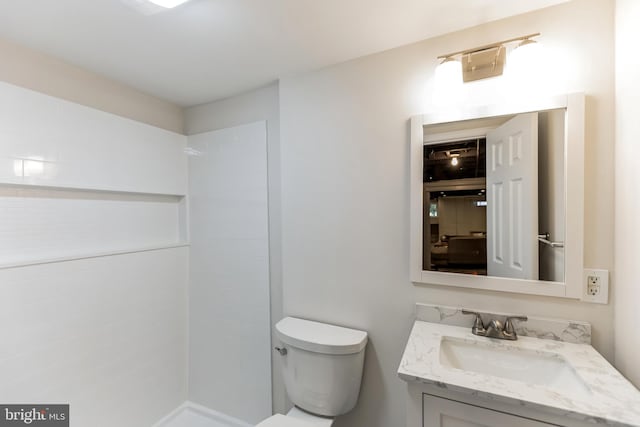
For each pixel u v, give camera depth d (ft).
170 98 6.20
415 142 4.24
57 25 3.75
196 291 6.53
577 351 3.25
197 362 6.49
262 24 3.78
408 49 4.31
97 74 5.14
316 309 5.04
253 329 5.82
